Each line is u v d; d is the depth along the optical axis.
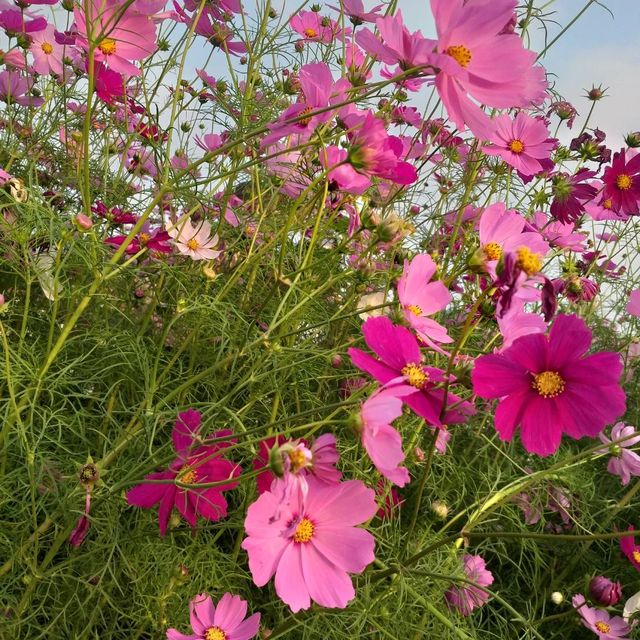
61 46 0.84
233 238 0.72
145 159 0.74
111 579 0.50
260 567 0.36
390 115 0.68
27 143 0.77
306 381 0.60
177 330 0.66
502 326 0.42
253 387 0.59
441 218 0.81
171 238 0.62
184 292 0.68
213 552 0.53
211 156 0.45
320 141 0.49
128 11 0.52
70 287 0.55
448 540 0.43
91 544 0.51
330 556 0.38
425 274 0.47
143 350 0.56
